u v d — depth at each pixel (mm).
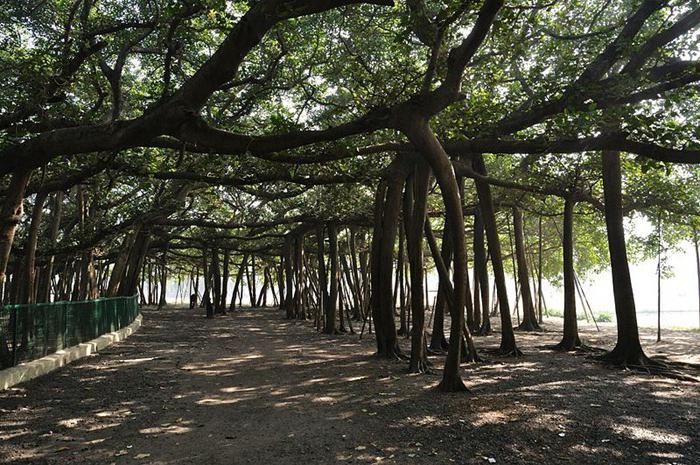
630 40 10391
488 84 11734
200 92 7430
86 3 10531
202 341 18234
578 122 9445
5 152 7891
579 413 7492
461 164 14508
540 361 13086
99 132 7680
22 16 11508
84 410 7961
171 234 29422
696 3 11391
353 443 6199
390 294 13680
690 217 17312
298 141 8352
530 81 11031
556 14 12172
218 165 13094
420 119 8719
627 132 9070
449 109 10859
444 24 8320
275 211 26578
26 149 7828
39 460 5707
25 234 20312
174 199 19734
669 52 11055
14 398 8727
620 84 9359
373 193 19953
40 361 11156
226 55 7074
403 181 13539
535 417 7246
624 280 12492
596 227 23953
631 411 7645
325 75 13945
